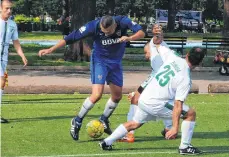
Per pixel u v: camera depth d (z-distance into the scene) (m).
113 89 17.67
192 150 15.70
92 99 17.16
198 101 28.05
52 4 164.12
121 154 15.66
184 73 14.87
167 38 55.12
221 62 43.31
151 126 20.44
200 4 166.62
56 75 41.12
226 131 19.86
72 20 50.38
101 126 17.48
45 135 18.38
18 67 44.75
